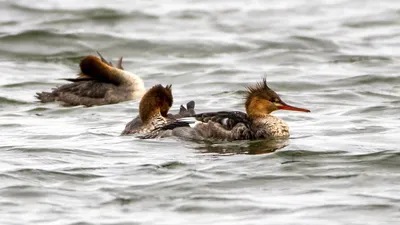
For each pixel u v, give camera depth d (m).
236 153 15.96
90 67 22.16
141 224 12.71
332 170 15.04
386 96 22.11
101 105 21.34
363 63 26.39
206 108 20.84
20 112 20.50
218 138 16.80
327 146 16.39
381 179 14.59
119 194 13.91
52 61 27.52
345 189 14.13
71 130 18.17
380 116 19.50
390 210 13.13
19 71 25.98
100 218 12.96
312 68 25.86
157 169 15.02
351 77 24.25
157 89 17.48
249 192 14.00
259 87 17.39
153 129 17.30
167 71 25.89
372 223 12.67
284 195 13.86
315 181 14.52
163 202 13.59
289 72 25.28
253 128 17.03
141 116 17.56
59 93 21.73
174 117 17.88
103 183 14.40
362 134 17.47
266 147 16.38
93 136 17.45
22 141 17.16
